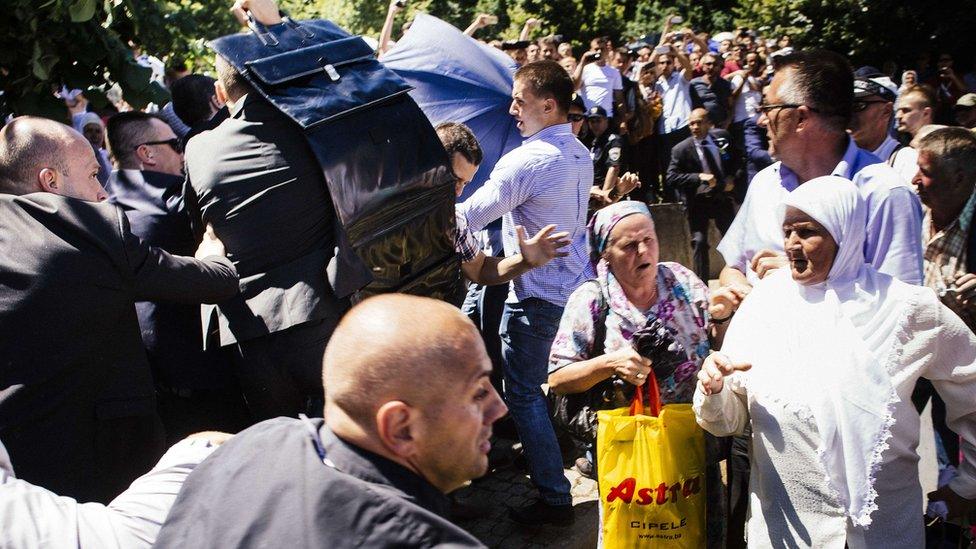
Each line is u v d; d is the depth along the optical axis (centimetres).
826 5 1689
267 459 156
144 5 369
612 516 273
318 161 283
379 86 301
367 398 151
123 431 268
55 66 336
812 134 296
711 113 1000
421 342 151
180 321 334
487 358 160
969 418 255
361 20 1270
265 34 297
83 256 252
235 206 286
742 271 335
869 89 386
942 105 1198
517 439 470
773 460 251
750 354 259
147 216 332
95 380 259
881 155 395
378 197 295
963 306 313
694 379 287
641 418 271
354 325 156
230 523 150
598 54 924
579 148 388
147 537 172
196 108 400
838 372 239
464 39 546
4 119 336
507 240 398
